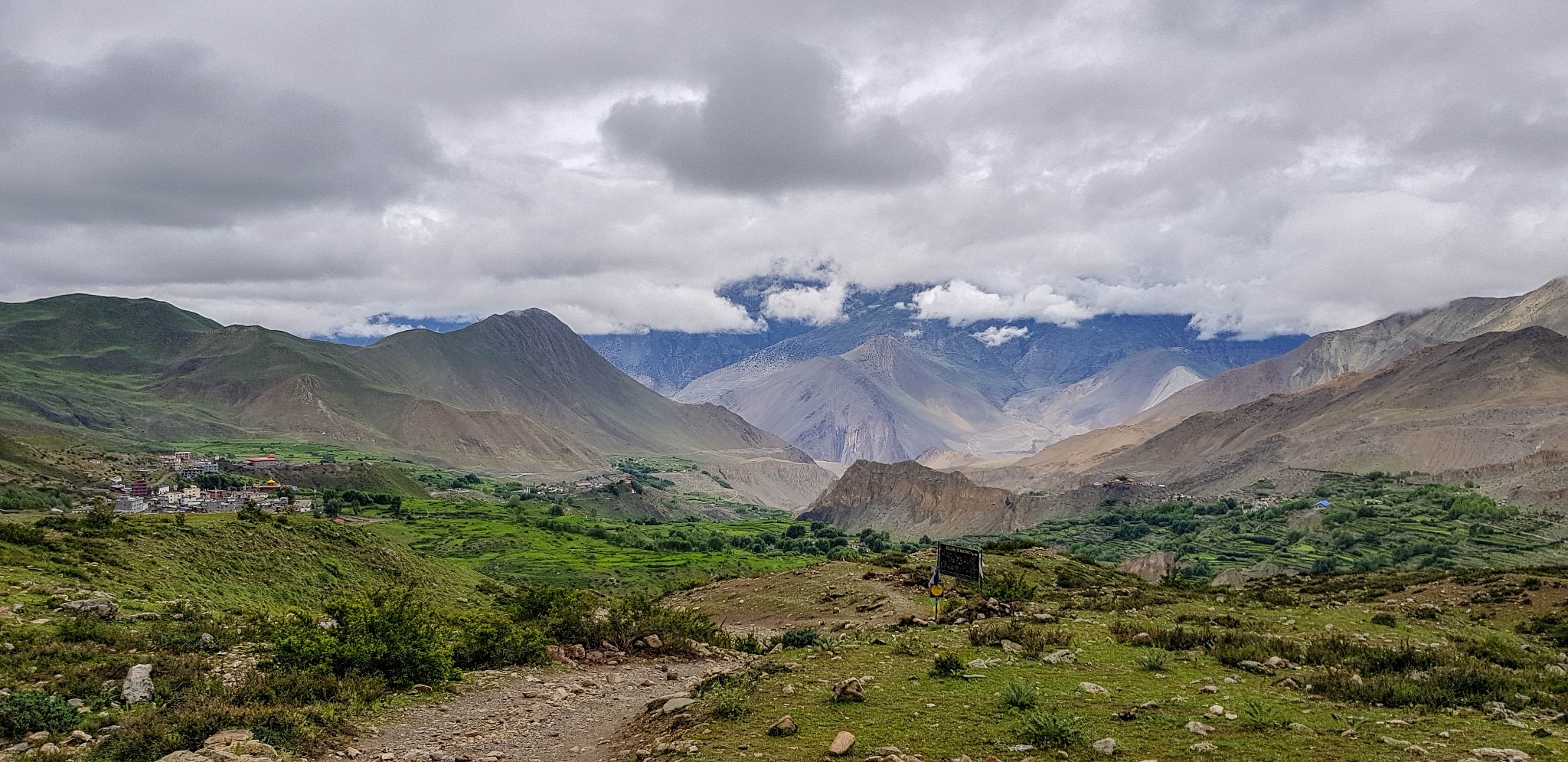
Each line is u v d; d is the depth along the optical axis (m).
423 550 153.12
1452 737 15.42
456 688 27.47
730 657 37.19
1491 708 18.02
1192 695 19.81
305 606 59.38
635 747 18.72
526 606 43.09
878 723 17.61
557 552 156.12
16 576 41.09
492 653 32.50
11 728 18.92
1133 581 61.31
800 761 15.27
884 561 70.50
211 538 64.44
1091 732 16.17
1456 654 27.19
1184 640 28.02
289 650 26.72
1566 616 41.34
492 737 21.22
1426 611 42.44
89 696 22.47
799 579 66.50
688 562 150.12
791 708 19.23
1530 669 26.28
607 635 37.38
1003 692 19.73
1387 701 18.97
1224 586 62.00
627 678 31.06
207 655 29.62
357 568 74.81
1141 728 16.48
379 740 20.81
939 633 33.97
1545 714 18.03
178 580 52.34
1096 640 29.08
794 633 36.72
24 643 27.72
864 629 43.41
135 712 21.05
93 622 32.56
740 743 16.62
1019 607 42.16
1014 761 14.51
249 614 44.06
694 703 20.95
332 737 20.02
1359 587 56.53
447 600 77.56
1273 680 21.98
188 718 18.81
